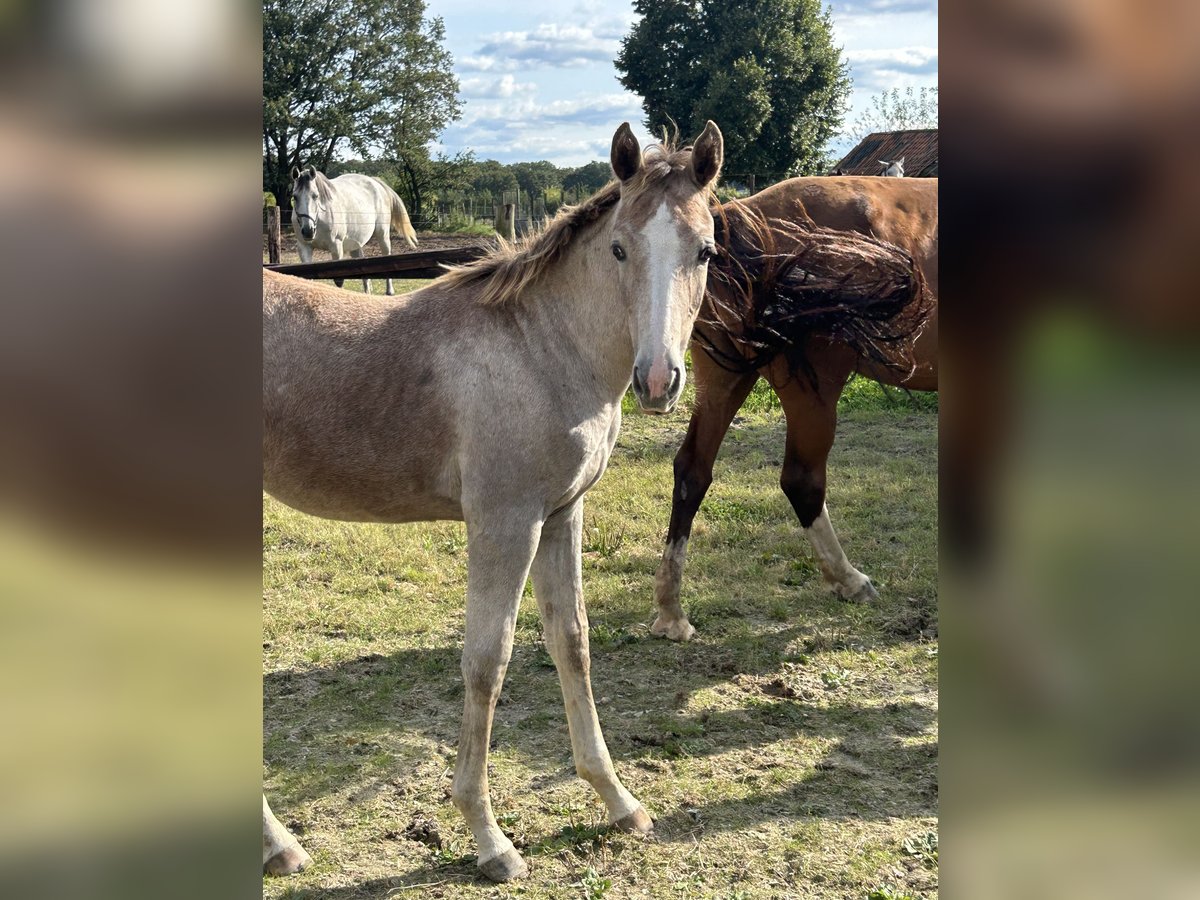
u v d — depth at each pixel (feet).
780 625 13.82
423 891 8.26
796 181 13.51
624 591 14.96
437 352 8.76
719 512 18.28
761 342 12.54
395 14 107.04
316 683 12.07
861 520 17.97
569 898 8.22
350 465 8.89
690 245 7.88
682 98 105.19
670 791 9.81
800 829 9.16
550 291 8.77
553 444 8.57
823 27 104.01
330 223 44.55
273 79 102.37
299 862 8.52
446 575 15.69
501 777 10.07
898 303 12.12
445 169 112.88
